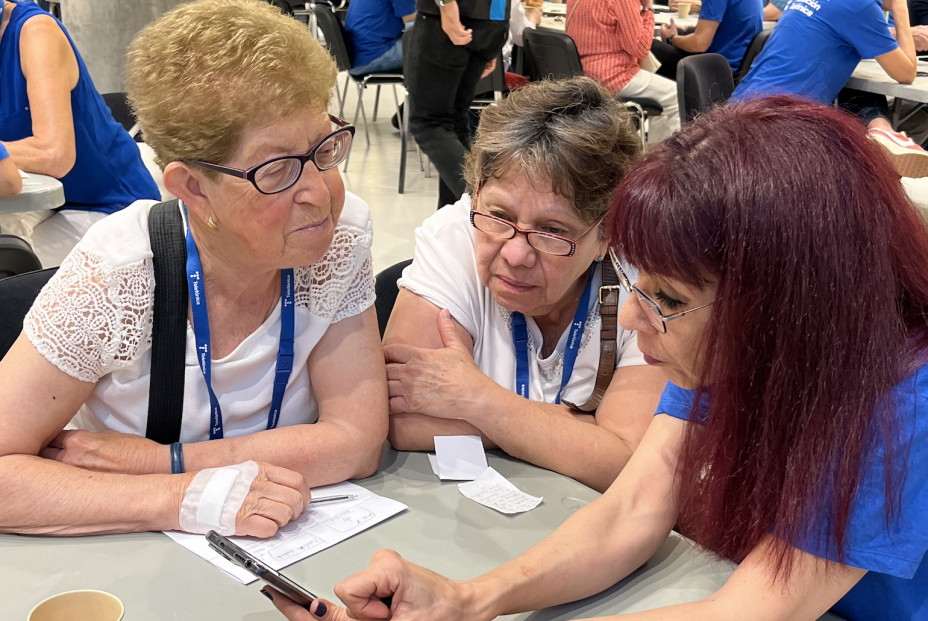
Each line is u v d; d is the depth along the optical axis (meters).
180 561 1.03
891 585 0.98
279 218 1.03
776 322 0.79
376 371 1.32
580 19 5.12
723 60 3.83
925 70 4.57
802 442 0.81
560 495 1.27
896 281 0.82
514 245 1.34
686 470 1.03
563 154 1.27
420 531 1.14
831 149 0.79
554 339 1.54
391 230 4.49
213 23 0.96
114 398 1.18
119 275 1.10
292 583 0.91
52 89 2.35
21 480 1.05
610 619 0.94
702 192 0.80
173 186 1.03
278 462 1.19
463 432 1.38
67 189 2.58
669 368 0.97
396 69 5.76
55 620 0.81
